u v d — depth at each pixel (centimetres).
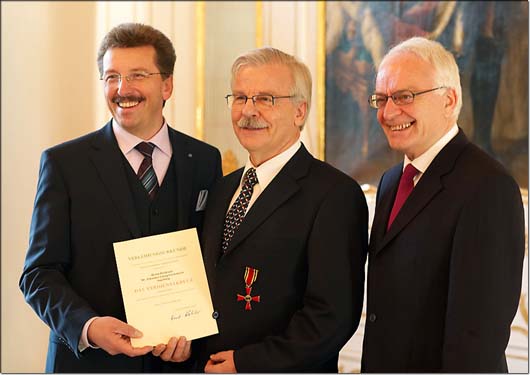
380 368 217
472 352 197
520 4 411
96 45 513
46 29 527
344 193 230
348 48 465
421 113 219
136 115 257
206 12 503
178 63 505
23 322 518
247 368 218
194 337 232
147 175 264
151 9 505
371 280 226
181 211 262
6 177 517
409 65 221
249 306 228
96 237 250
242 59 237
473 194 205
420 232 214
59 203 251
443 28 434
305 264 229
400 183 234
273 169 240
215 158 287
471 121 426
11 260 518
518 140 412
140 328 232
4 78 516
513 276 200
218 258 239
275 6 486
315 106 474
